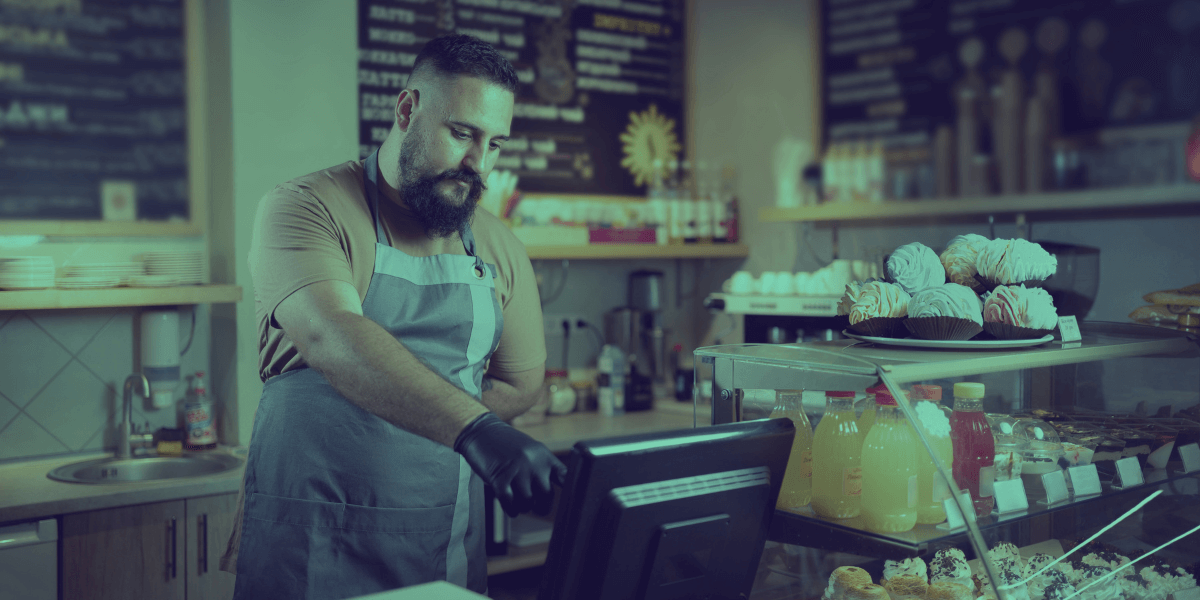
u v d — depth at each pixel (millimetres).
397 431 1559
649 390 3594
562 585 936
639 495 936
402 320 1581
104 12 2727
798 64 3604
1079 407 1497
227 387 2840
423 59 1498
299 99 2852
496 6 3426
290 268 1409
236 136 2734
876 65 3340
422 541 1594
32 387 2629
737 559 1071
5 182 2596
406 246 1618
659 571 982
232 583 2402
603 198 3754
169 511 2309
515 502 961
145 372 2740
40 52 2639
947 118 3127
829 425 1286
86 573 2197
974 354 1281
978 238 1472
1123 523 1437
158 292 2545
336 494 1542
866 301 1373
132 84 2777
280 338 1553
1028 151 2867
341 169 1599
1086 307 1699
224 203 2807
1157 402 1542
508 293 1771
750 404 1335
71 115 2688
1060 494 1361
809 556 1284
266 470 1565
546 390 3342
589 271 3740
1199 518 1524
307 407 1545
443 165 1486
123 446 2680
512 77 1521
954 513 1220
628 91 3816
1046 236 2674
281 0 2805
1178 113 2504
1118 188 2408
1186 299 1635
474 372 1686
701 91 4027
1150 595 1372
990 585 1239
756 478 1060
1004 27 2949
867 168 3375
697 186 4043
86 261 2666
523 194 3527
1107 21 2672
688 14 3986
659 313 3771
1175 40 2508
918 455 1230
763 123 3752
